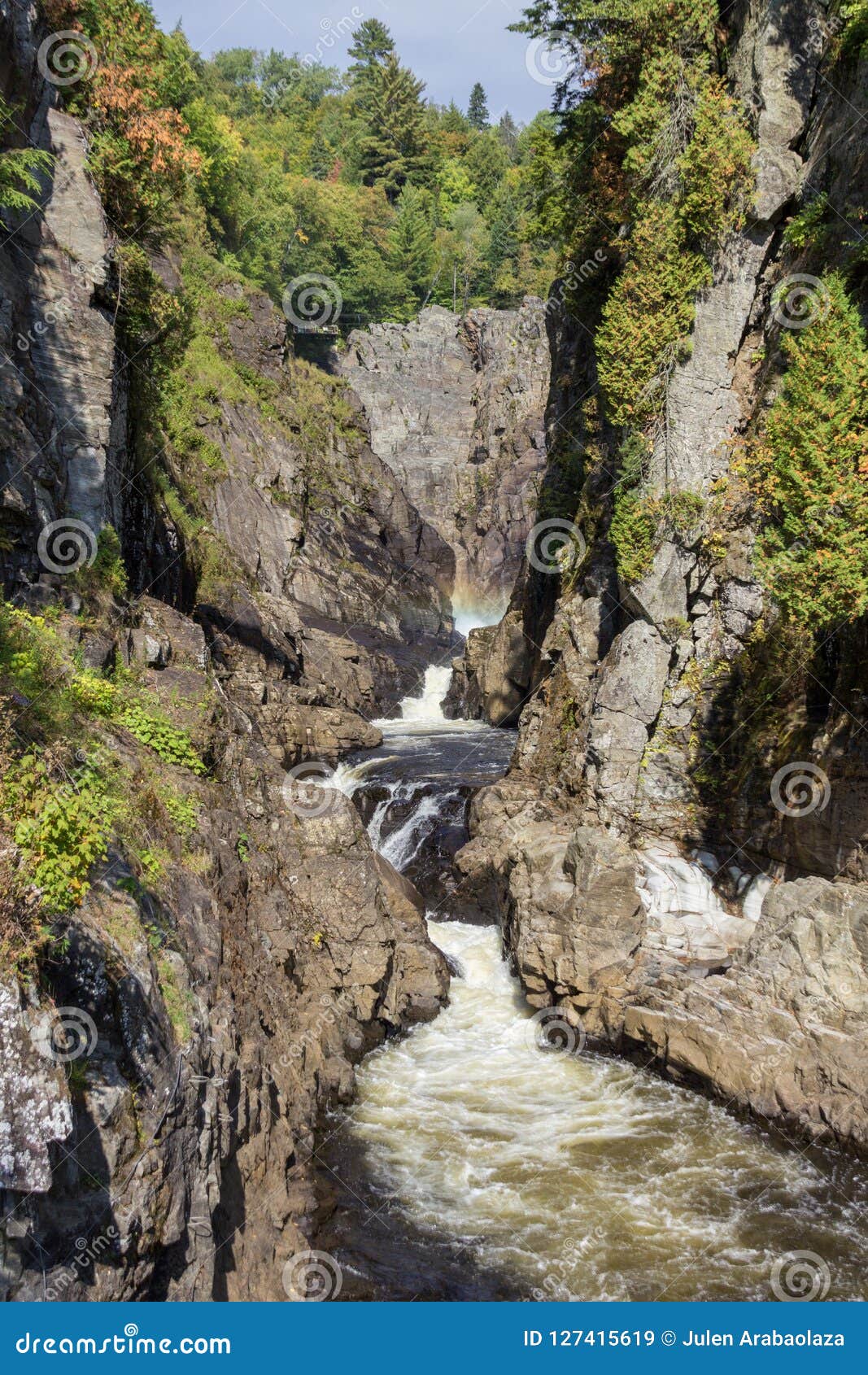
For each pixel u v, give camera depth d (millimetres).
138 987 8703
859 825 15461
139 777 12695
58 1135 6762
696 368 19844
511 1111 15055
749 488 19344
